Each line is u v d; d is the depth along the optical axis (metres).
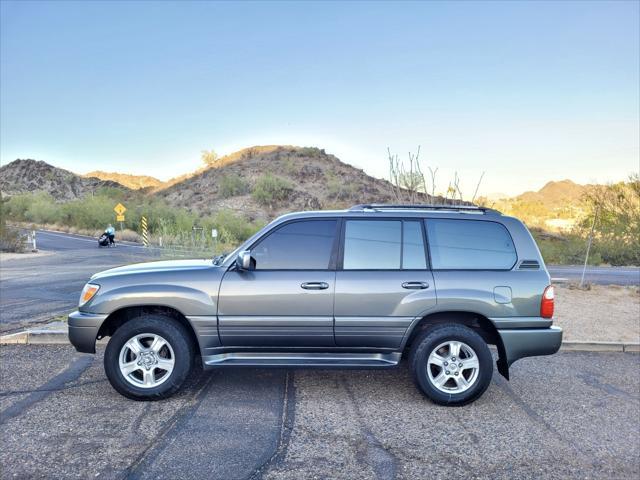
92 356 6.60
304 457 3.95
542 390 5.69
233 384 5.67
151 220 47.47
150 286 5.13
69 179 180.00
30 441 4.14
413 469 3.80
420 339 5.10
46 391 5.33
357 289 5.11
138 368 5.09
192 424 4.54
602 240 25.59
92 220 50.38
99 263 19.25
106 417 4.66
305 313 5.11
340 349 5.22
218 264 5.47
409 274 5.16
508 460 3.98
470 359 5.09
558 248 27.38
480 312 5.09
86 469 3.70
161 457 3.89
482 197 12.79
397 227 5.30
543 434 4.49
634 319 9.29
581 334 8.07
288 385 5.67
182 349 5.07
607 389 5.75
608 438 4.44
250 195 89.00
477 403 5.24
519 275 5.18
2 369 6.04
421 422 4.70
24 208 68.19
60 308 9.74
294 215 5.36
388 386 5.70
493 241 5.29
